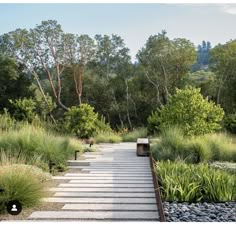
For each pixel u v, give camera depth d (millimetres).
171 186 6547
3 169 6113
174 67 36938
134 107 37625
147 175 8500
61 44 35156
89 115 18328
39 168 8172
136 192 6758
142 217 5199
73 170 9281
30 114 20172
